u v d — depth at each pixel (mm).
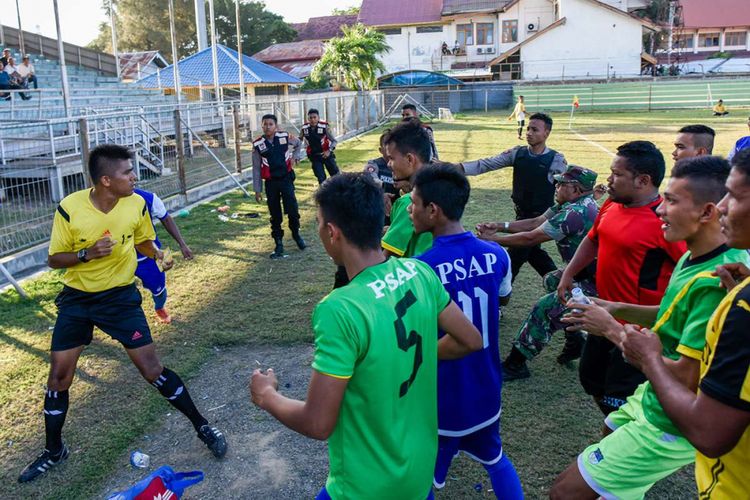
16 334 5922
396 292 2221
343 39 39094
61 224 3689
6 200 8469
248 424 4344
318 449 4051
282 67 53094
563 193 4629
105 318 3736
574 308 2465
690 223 2451
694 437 1850
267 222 10633
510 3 47750
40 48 30422
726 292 2166
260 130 18656
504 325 5871
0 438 4176
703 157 2482
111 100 23625
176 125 12031
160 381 3814
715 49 52562
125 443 4098
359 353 2076
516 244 4652
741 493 1894
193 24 60094
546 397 4531
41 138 10453
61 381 3770
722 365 1745
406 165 3689
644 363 2113
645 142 3377
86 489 3656
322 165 12664
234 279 7504
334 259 2311
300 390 4781
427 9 50562
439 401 2848
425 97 42688
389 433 2178
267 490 3646
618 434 2631
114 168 3656
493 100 42688
